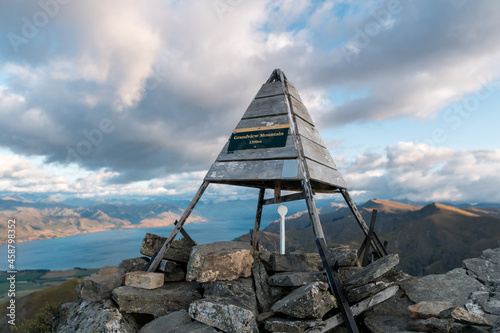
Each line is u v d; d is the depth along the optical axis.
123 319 2.05
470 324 1.69
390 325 1.88
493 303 1.91
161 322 2.00
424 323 1.73
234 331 1.76
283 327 1.77
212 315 1.86
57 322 2.41
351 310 1.90
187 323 1.96
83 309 2.18
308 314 1.75
